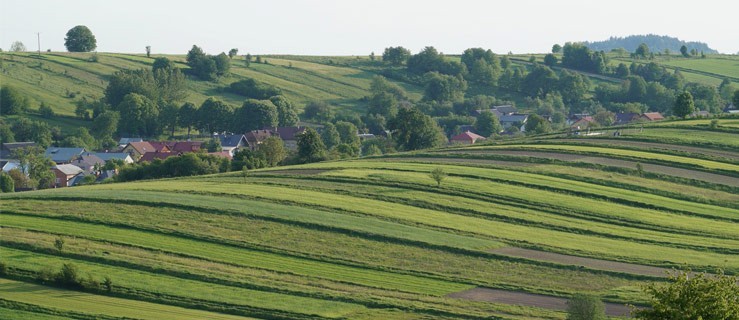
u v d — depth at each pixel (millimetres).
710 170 174875
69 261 106000
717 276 67875
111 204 136875
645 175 171625
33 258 106062
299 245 118875
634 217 141625
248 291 98438
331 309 93000
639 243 127000
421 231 127938
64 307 90188
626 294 100750
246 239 120062
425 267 111938
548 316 92188
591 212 144000
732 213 146250
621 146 199125
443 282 106000
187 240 118875
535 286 105062
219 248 115938
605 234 131500
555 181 165625
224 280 101250
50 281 98562
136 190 152625
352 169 180375
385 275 107938
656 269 113500
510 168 178500
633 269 113188
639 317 65750
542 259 116688
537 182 163875
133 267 105000
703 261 116625
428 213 140625
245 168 177500
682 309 63031
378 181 163625
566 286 105375
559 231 133125
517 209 145125
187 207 135375
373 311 92938
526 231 132125
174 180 174875
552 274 110500
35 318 86500
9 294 93938
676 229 135125
